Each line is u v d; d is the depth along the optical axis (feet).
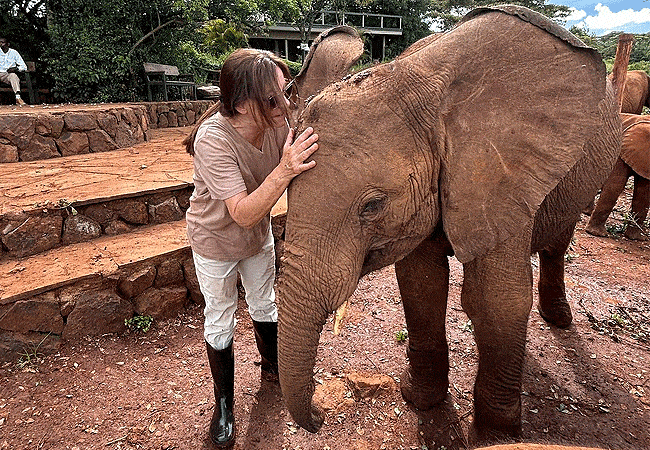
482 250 6.72
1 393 10.52
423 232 7.03
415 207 6.59
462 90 6.57
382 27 105.50
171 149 24.86
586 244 21.58
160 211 16.07
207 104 45.21
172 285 13.91
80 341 12.30
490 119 6.44
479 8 7.32
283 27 92.43
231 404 9.84
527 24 6.67
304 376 6.53
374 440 9.70
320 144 6.01
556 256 13.37
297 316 6.26
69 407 10.26
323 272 6.10
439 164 6.63
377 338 13.35
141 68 45.80
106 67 42.63
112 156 22.35
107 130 24.43
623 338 13.66
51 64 41.55
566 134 6.40
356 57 8.06
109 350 12.19
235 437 9.64
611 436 9.93
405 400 10.76
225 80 7.33
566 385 11.54
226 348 9.52
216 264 8.82
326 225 6.03
